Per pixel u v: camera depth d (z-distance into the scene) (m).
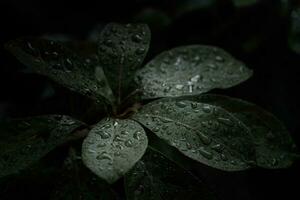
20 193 0.41
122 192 0.45
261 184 0.53
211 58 0.43
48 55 0.39
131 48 0.42
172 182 0.37
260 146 0.40
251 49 0.56
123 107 0.41
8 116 0.54
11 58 0.54
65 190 0.38
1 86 0.56
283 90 0.56
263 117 0.41
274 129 0.41
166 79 0.42
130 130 0.35
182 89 0.41
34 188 0.41
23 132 0.37
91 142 0.34
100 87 0.40
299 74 0.56
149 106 0.39
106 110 0.40
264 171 0.52
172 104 0.38
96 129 0.35
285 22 0.56
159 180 0.37
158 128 0.37
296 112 0.55
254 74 0.56
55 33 0.69
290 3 0.55
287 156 0.40
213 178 0.49
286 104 0.55
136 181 0.37
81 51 0.48
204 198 0.37
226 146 0.36
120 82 0.41
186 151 0.35
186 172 0.38
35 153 0.36
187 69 0.43
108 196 0.38
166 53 0.44
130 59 0.41
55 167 0.42
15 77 0.55
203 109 0.38
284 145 0.40
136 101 0.41
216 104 0.41
